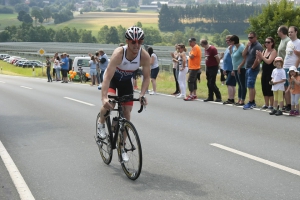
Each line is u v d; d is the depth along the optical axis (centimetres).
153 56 1738
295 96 1115
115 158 752
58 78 3134
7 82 3034
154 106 1379
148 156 759
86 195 570
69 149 823
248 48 1255
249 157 735
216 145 826
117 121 652
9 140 913
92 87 2300
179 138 895
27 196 568
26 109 1394
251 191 570
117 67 641
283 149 788
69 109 1358
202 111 1250
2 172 677
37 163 727
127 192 577
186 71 1584
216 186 592
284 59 1166
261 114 1166
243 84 1333
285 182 604
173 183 609
